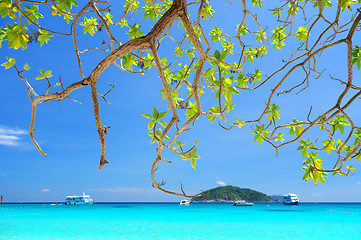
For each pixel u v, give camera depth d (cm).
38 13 269
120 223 3512
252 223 3572
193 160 211
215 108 277
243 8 223
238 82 302
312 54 214
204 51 180
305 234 2512
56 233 2527
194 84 182
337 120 275
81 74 194
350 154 241
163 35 272
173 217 4594
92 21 361
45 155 219
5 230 2744
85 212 6003
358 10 202
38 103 213
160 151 173
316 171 268
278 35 389
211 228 2997
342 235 2447
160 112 192
